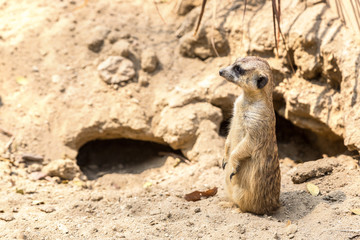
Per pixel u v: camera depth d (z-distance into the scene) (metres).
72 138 8.34
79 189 7.29
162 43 9.59
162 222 5.63
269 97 5.62
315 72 7.82
